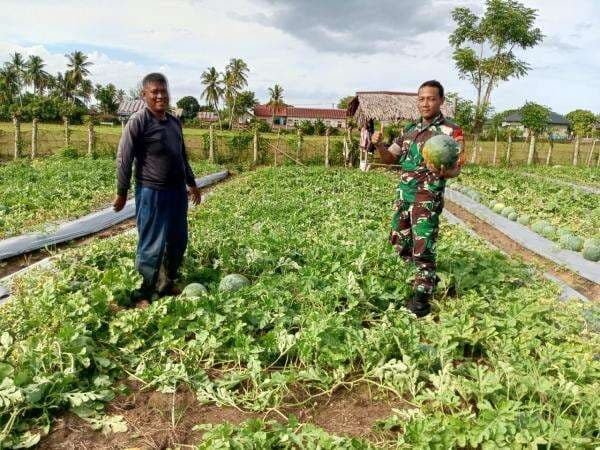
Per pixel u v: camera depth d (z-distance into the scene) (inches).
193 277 265.7
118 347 191.8
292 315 215.6
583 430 140.2
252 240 315.3
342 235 356.2
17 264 344.5
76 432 146.6
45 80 4357.8
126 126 221.9
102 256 277.7
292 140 1130.7
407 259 257.9
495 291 244.4
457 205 647.1
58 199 525.0
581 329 207.8
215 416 156.3
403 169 241.1
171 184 231.1
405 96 1219.2
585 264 355.9
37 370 160.1
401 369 166.7
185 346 190.2
